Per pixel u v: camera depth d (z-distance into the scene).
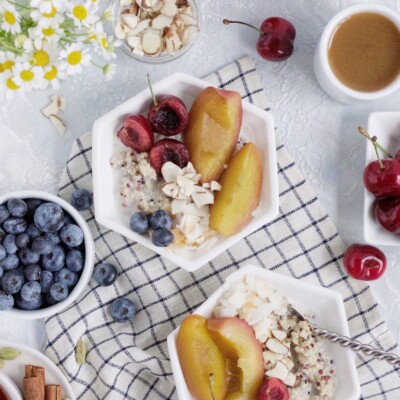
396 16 0.72
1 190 0.77
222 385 0.72
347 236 0.77
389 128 0.74
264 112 0.72
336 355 0.74
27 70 0.64
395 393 0.76
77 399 0.77
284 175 0.76
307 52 0.76
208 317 0.73
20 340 0.77
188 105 0.74
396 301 0.77
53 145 0.77
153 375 0.77
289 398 0.73
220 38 0.76
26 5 0.66
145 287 0.77
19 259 0.73
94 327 0.77
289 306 0.74
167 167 0.71
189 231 0.72
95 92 0.76
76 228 0.73
